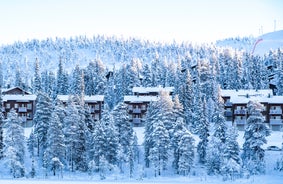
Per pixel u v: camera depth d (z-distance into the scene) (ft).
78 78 446.19
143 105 402.93
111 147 252.01
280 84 452.35
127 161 251.19
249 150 246.27
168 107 271.90
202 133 260.42
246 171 233.35
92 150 253.44
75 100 297.12
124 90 456.04
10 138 243.60
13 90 433.48
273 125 369.30
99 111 402.31
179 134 252.42
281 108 370.94
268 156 261.85
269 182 214.90
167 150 250.78
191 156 244.42
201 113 265.95
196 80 431.43
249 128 246.27
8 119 248.93
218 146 244.42
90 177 236.63
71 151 251.19
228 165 230.89
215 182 222.07
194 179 232.94
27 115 400.06
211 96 413.59
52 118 245.24
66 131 252.62
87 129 266.98
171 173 248.32
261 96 393.91
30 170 244.63
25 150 273.13
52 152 240.73
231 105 403.54
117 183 211.41
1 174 237.45
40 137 263.29
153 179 235.40
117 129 269.44
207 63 456.45
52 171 245.45
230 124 375.66
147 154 259.60
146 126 271.69
